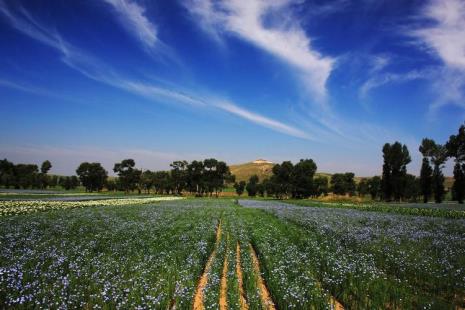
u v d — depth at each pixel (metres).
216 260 17.20
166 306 11.04
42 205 47.75
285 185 131.75
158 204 68.75
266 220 39.12
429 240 23.02
